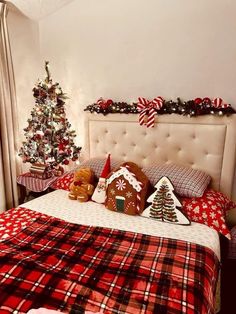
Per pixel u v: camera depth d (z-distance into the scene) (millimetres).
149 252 1464
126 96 2635
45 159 2750
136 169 2062
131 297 1120
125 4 2447
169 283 1206
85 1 2625
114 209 2031
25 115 3113
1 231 1711
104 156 2768
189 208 1899
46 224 1784
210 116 2170
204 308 1111
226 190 2230
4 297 1107
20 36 2857
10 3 2641
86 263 1358
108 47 2613
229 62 2145
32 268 1285
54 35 2893
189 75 2309
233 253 1988
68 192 2457
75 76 2873
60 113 2680
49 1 2633
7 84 2736
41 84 2617
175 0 2236
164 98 2455
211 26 2150
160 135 2398
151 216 1910
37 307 1060
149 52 2430
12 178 2893
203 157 2266
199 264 1350
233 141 2129
